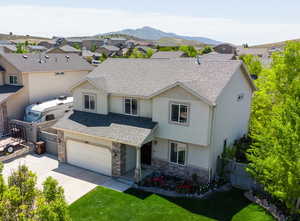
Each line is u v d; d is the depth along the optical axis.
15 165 21.36
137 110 20.09
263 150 14.64
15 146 23.80
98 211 15.09
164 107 18.20
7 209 7.30
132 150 20.16
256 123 22.56
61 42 146.12
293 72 22.64
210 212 14.96
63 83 33.28
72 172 20.39
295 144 12.00
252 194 16.70
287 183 12.54
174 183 18.16
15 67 28.38
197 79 19.28
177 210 15.16
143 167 20.44
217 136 18.36
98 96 21.48
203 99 16.28
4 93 27.50
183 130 17.69
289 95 21.66
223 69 19.61
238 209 15.26
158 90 18.14
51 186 8.38
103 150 19.72
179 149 18.69
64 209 7.87
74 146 21.39
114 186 18.06
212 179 18.42
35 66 30.27
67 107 29.42
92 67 37.62
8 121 27.72
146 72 22.22
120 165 18.97
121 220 14.27
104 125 20.09
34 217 7.43
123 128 19.19
